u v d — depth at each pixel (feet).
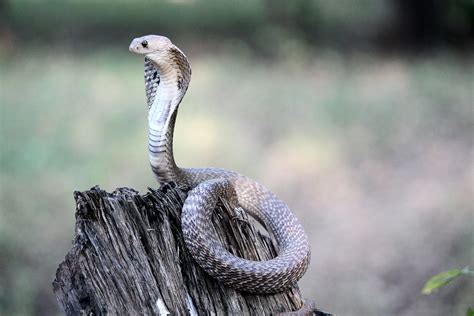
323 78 116.98
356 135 87.51
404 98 99.71
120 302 22.34
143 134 85.66
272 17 151.43
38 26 140.97
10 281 55.42
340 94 102.89
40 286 56.34
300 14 149.38
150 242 23.07
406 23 144.46
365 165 80.18
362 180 76.89
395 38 144.05
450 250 61.00
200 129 87.30
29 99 97.04
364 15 153.58
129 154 79.20
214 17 157.48
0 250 58.44
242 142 85.30
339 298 58.08
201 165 78.28
